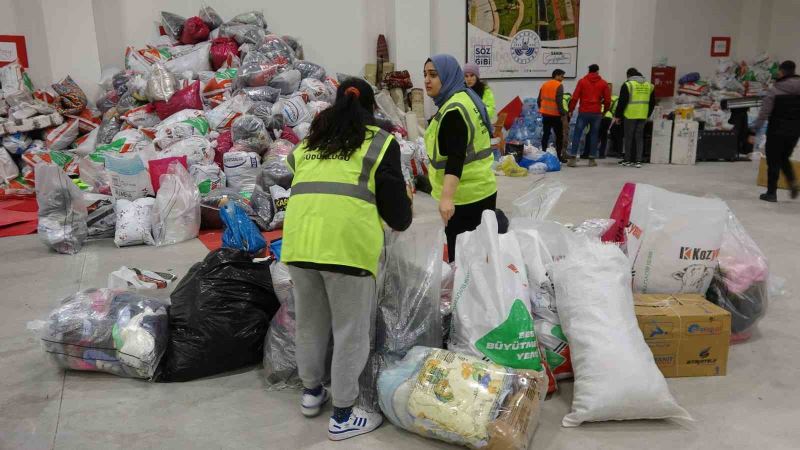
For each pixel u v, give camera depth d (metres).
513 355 2.13
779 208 5.61
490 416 1.90
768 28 11.59
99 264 3.96
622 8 10.07
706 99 10.80
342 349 1.94
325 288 1.94
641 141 8.50
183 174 4.61
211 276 2.54
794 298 3.30
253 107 6.19
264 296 2.59
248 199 4.96
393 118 7.94
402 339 2.24
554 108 8.60
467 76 4.64
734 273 2.71
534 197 2.89
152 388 2.39
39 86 7.24
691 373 2.45
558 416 2.17
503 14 9.48
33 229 4.91
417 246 2.39
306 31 8.66
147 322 2.43
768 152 5.85
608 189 6.59
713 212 2.61
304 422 2.15
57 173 4.20
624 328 2.14
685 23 11.03
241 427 2.12
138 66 7.21
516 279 2.24
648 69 10.14
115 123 6.57
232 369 2.54
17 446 1.99
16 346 2.75
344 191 1.84
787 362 2.57
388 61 9.00
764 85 11.06
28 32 7.09
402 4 8.66
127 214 4.43
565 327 2.26
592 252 2.32
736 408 2.21
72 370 2.53
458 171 2.41
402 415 2.04
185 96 6.34
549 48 9.90
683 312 2.42
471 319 2.22
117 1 7.74
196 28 7.71
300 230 1.86
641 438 2.03
